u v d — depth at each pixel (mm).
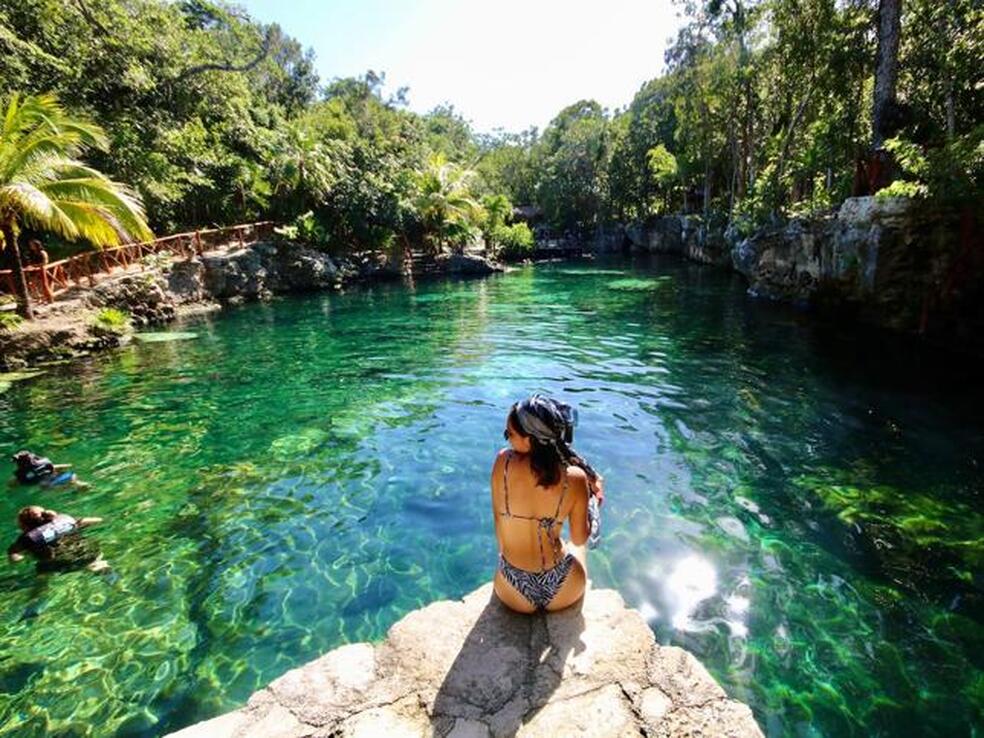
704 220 38406
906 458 7285
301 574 5277
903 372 10969
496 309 21703
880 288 14547
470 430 8766
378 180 36188
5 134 14125
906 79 18016
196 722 3713
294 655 4277
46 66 21359
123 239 21609
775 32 26625
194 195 27859
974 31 13703
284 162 31359
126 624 4664
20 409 10562
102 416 10055
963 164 11031
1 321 14141
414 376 12094
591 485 3229
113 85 25172
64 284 18328
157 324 19656
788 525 5828
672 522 5918
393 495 6762
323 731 2508
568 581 3150
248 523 6223
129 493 7047
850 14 20094
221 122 31906
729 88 31172
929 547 5395
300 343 16031
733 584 4922
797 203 25047
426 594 4957
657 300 22625
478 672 2816
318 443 8469
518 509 3029
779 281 20625
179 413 10086
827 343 13695
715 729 2457
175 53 29031
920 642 4234
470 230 41844
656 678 2742
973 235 11992
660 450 7742
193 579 5246
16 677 4121
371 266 34406
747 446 7805
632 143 52781
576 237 58219
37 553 5730
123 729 3666
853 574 5027
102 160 22641
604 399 10031
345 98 61469
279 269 28656
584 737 2420
